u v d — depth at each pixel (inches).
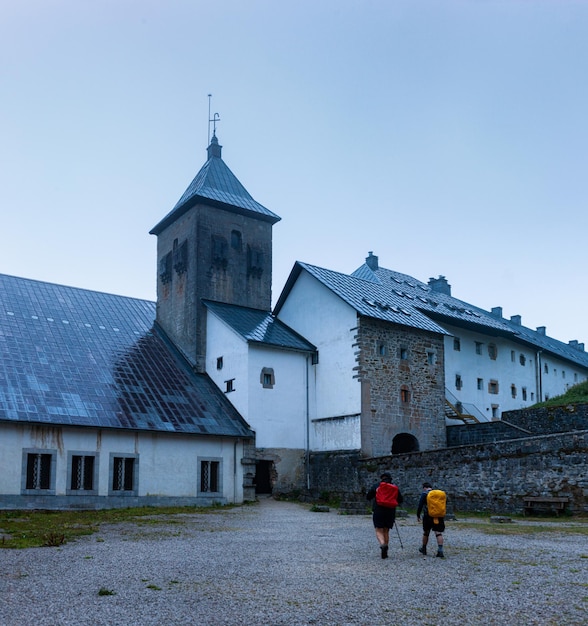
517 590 421.1
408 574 473.4
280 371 1411.2
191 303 1523.1
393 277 1905.8
